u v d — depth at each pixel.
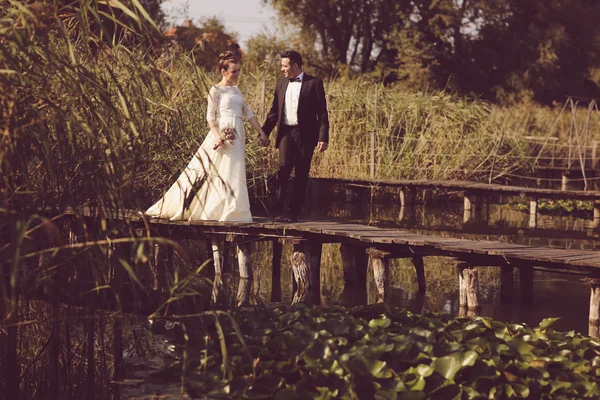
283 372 3.71
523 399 3.66
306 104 8.13
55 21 3.77
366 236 7.46
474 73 35.88
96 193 3.81
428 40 35.62
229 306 4.77
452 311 6.96
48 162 3.68
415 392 3.54
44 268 3.93
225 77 8.09
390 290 7.95
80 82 3.87
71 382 4.25
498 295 7.86
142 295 4.86
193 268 5.23
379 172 17.56
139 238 3.79
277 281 8.12
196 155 4.54
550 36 35.28
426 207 17.12
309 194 16.62
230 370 3.67
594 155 23.45
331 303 7.18
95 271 3.87
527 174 20.64
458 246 7.16
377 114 18.08
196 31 11.12
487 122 19.67
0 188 3.66
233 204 7.99
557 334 4.46
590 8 37.75
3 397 4.06
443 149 18.53
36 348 4.73
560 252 7.10
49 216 4.19
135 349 4.61
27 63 3.78
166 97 4.34
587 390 3.73
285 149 8.20
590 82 39.47
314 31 35.62
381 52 36.62
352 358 3.76
